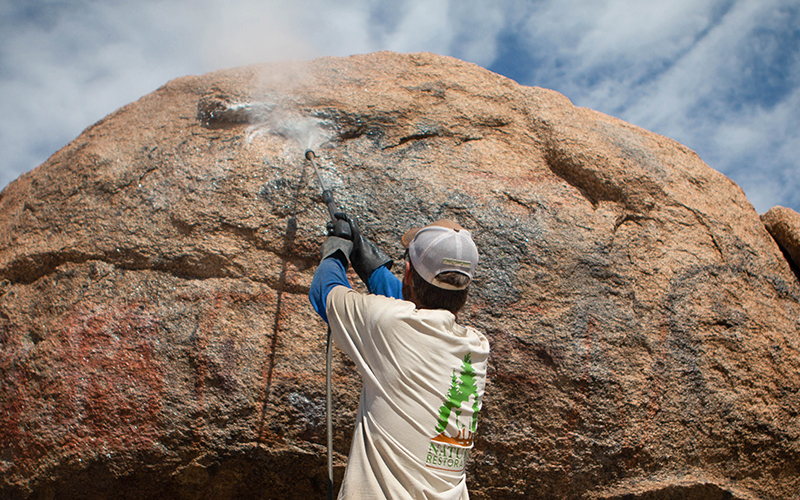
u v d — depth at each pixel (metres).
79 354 2.87
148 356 2.86
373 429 1.82
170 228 3.12
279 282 3.06
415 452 1.78
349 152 3.44
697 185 4.10
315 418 2.86
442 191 3.38
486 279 3.18
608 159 3.80
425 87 3.91
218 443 2.77
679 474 3.20
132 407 2.78
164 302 2.98
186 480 2.83
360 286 3.11
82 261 3.11
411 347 1.82
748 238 4.02
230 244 3.10
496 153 3.71
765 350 3.56
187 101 3.71
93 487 2.80
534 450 2.99
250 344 2.91
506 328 3.09
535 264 3.27
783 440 3.45
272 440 2.81
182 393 2.80
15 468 2.82
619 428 3.08
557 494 3.05
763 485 3.41
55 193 3.40
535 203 3.49
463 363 1.88
